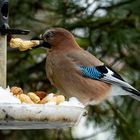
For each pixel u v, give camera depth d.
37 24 14.27
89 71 11.71
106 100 14.38
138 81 14.65
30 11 14.20
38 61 14.81
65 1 14.17
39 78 14.25
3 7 9.33
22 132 14.36
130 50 14.62
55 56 11.68
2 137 14.34
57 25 14.19
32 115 8.13
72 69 11.57
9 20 14.13
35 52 14.06
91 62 11.79
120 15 14.38
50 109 8.23
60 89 11.81
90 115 14.44
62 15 14.22
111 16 14.34
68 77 11.58
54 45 11.81
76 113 8.52
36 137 14.39
